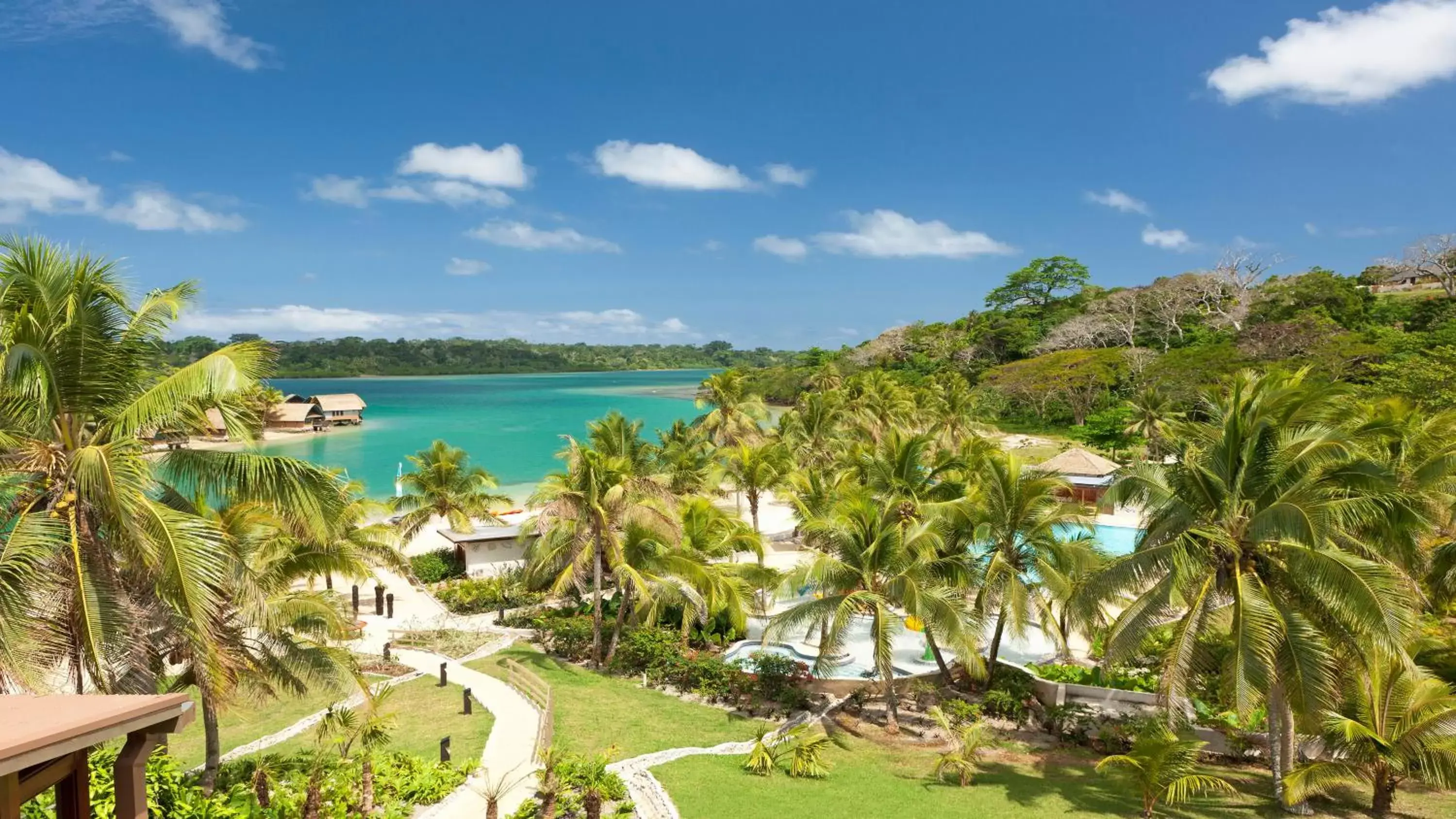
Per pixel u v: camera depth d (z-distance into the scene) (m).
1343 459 15.95
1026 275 144.00
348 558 20.83
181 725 7.55
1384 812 16.66
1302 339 71.81
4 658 10.52
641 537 30.36
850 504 25.73
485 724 22.83
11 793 6.44
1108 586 17.52
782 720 24.34
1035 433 95.00
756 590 34.38
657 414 152.62
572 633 31.25
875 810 17.44
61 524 11.46
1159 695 16.86
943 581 24.73
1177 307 104.25
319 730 19.55
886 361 143.00
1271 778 19.36
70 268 11.84
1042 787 19.00
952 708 24.16
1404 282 109.12
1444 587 22.83
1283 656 16.23
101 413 12.30
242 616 16.20
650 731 23.02
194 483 12.84
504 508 53.44
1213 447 17.67
